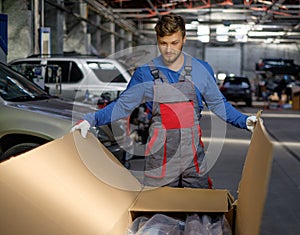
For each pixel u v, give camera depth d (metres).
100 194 2.09
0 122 4.84
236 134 11.39
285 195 5.98
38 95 5.74
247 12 23.58
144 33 31.02
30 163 1.83
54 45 16.03
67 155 2.10
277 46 36.75
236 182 6.56
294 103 22.98
